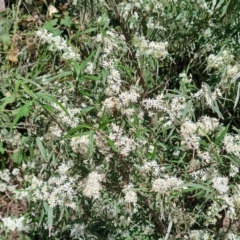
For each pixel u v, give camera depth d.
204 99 0.74
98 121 0.69
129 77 0.78
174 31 0.87
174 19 0.86
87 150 0.66
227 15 0.85
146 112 0.74
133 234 0.83
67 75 0.73
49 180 0.69
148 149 0.69
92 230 0.80
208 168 0.68
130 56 0.80
